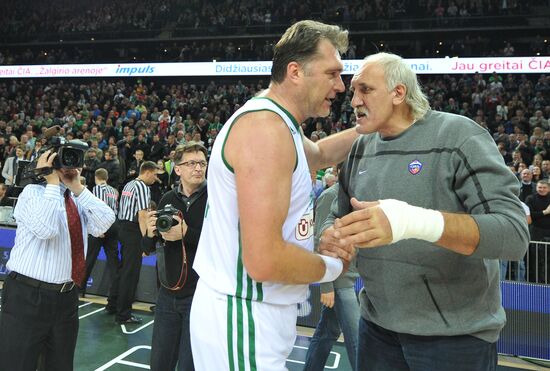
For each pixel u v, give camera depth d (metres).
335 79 1.19
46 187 2.12
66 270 2.19
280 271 1.02
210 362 1.18
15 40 20.92
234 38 18.22
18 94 16.72
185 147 2.53
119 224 4.33
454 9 15.87
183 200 2.55
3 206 5.89
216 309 1.16
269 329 1.13
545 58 12.28
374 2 17.25
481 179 1.23
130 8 21.23
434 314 1.35
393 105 1.40
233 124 1.11
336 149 1.66
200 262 1.25
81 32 20.05
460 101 12.52
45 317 2.13
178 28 18.88
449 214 1.12
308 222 1.19
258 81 17.06
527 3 15.20
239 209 1.04
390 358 1.52
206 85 16.94
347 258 1.20
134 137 9.70
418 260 1.34
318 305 4.34
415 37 16.73
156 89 16.97
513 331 3.81
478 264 1.33
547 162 6.26
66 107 14.94
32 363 2.12
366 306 1.56
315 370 2.76
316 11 17.81
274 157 1.03
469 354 1.33
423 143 1.37
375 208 1.08
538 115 10.12
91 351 3.63
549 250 4.16
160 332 2.40
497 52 14.73
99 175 5.38
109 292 4.74
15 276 2.11
